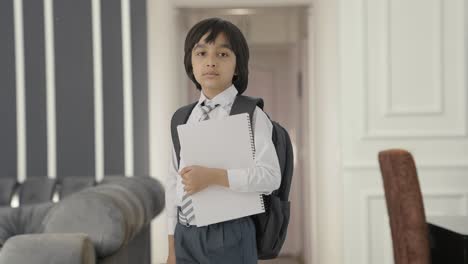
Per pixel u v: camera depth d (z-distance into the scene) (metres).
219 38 1.60
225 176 1.52
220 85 1.61
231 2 4.38
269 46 5.84
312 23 4.46
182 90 4.51
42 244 1.54
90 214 1.76
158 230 4.30
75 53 4.42
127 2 4.42
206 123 1.56
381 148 4.03
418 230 1.92
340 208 4.22
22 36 4.41
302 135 5.35
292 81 5.77
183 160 1.59
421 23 4.02
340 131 4.07
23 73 4.41
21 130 4.41
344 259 4.04
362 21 4.02
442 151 4.01
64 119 4.43
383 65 4.03
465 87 3.99
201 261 1.57
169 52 4.33
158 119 4.36
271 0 4.41
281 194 1.65
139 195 2.53
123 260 2.13
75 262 1.53
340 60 4.05
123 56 4.42
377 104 4.04
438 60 4.00
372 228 4.02
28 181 3.62
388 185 1.99
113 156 4.42
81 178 3.59
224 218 1.54
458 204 3.98
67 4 4.42
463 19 3.99
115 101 4.43
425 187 4.00
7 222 1.90
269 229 1.60
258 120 1.59
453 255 2.09
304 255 5.23
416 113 4.02
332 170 4.38
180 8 4.42
